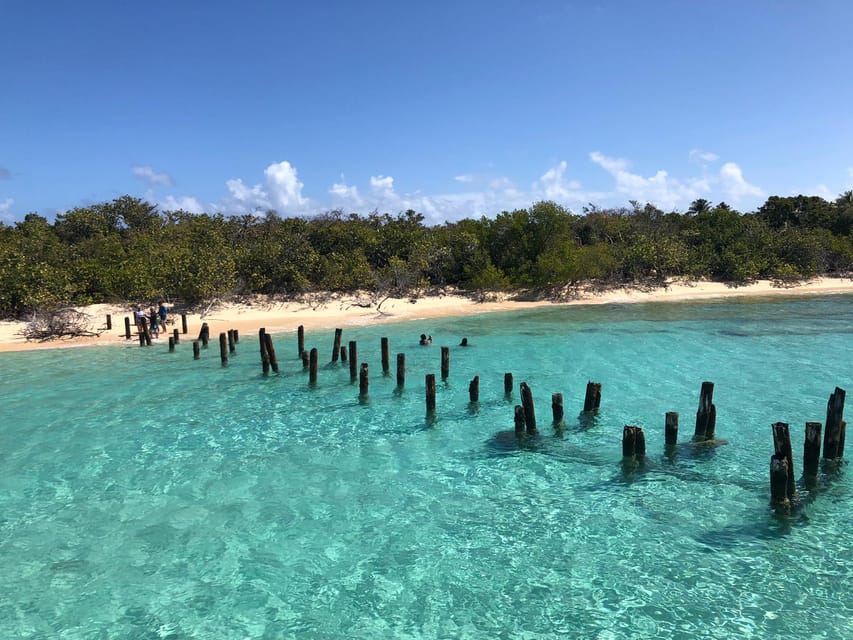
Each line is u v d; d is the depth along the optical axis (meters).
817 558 9.78
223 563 9.84
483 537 10.66
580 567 9.65
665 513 11.45
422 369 24.11
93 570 9.64
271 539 10.62
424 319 38.94
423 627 8.20
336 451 15.04
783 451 11.18
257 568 9.69
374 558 9.98
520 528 10.97
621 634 8.00
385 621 8.34
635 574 9.42
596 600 8.77
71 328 33.16
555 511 11.62
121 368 24.89
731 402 18.53
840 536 10.46
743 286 53.19
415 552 10.16
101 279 38.88
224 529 10.98
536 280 46.75
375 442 15.69
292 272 42.34
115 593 9.02
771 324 34.88
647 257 50.97
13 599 8.88
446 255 48.03
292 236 45.34
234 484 13.01
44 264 35.00
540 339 30.86
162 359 26.80
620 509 11.64
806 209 71.00
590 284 50.41
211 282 39.03
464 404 19.00
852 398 19.06
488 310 42.84
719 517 11.24
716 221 60.22
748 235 57.09
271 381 22.38
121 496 12.41
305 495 12.45
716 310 41.62
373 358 26.42
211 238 43.72
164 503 12.08
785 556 9.85
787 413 17.39
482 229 50.84
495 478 13.24
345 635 8.05
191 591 9.06
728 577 9.29
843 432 12.94
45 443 15.66
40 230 51.91
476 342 30.22
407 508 11.82
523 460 14.27
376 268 47.97
